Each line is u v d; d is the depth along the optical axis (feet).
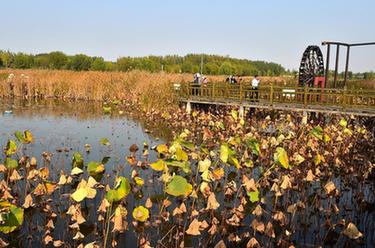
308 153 28.25
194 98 54.75
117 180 18.15
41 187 19.79
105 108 60.95
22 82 82.02
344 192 24.79
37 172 21.91
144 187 23.93
